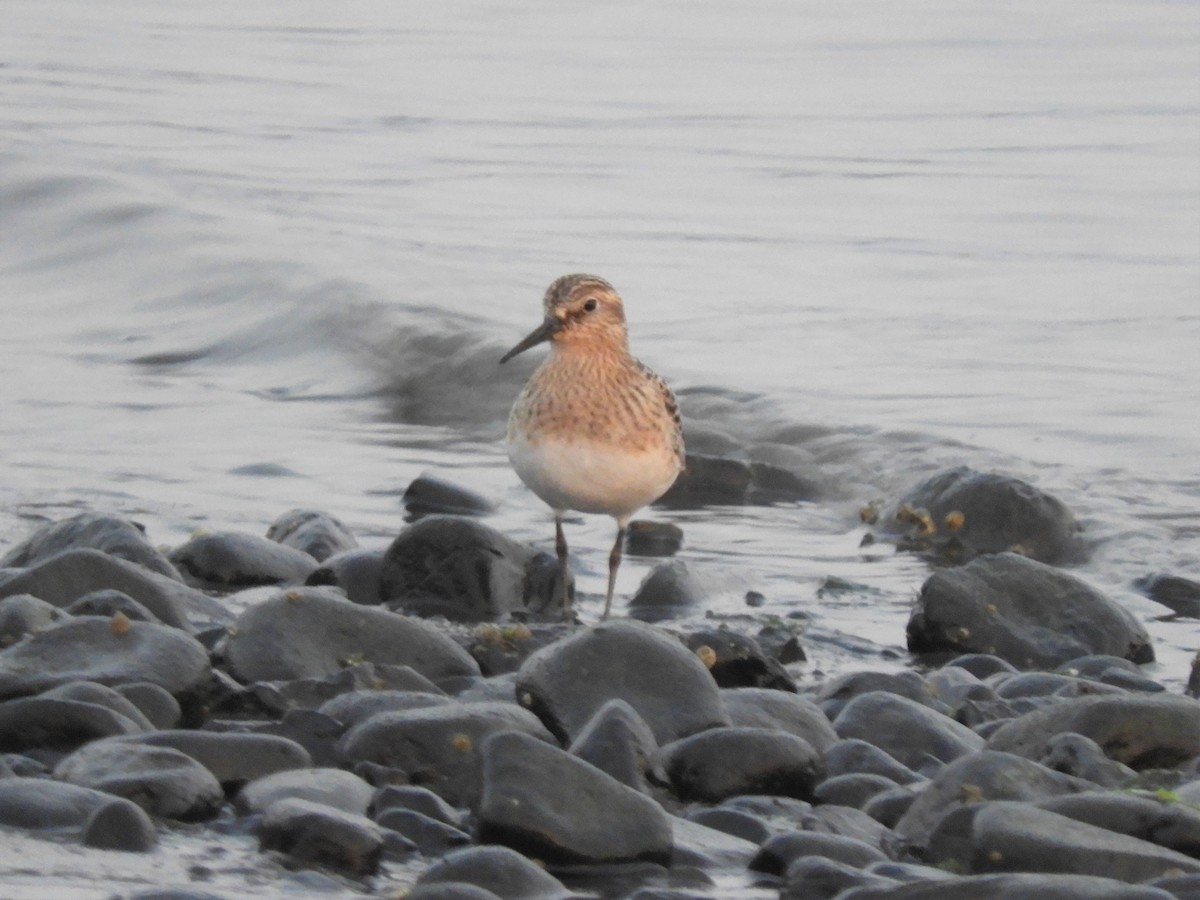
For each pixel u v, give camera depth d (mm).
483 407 18344
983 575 11680
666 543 14383
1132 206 25547
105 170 26062
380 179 27031
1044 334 19875
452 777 8133
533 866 7004
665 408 12078
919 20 38844
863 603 12797
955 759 8391
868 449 16328
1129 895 6574
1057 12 39531
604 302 11867
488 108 31812
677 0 41156
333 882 7066
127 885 6879
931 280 22203
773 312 20812
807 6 40344
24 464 15742
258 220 23906
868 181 27016
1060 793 7871
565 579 12156
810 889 7086
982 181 26938
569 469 11867
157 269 22297
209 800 7680
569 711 8742
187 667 9023
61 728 8141
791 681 10281
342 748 8336
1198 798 7852
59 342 20344
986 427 16828
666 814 7590
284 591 10422
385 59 35812
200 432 17125
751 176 27266
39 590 10250
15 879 6867
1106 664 10953
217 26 39062
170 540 13609
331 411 18172
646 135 29891
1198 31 37656
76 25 38844
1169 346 19391
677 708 8797
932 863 7473
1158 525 14477
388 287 20891
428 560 11961
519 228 24375
